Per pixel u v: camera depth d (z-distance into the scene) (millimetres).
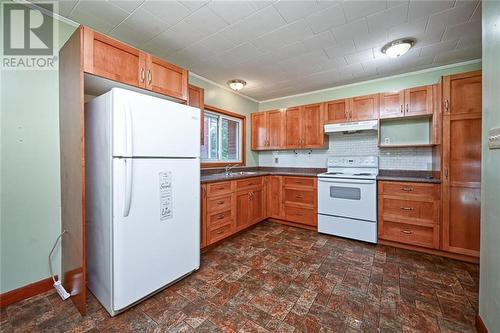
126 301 1543
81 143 1485
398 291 1802
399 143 3188
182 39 2279
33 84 1780
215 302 1671
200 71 3119
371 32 2162
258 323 1456
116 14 1867
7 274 1671
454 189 2342
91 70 1537
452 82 2326
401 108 2871
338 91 3742
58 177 1908
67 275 1776
